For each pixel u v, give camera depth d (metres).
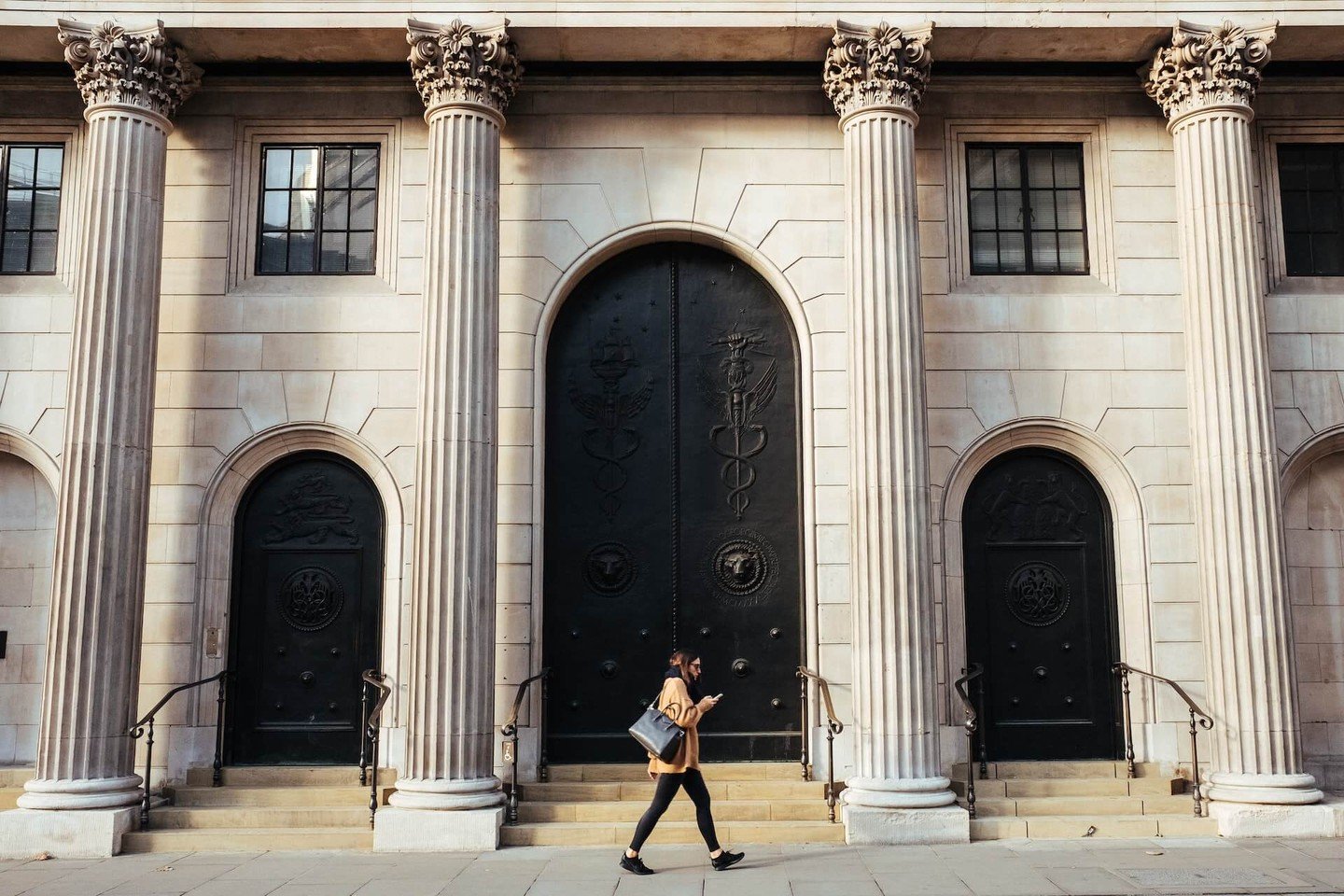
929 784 10.73
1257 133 13.30
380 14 11.81
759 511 12.78
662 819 11.09
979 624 12.55
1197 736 12.09
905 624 11.01
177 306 12.63
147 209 11.78
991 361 12.72
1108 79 13.05
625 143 12.95
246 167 13.07
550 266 12.73
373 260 12.98
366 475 12.70
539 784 11.68
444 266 11.58
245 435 12.44
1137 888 8.72
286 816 11.11
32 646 12.48
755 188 12.91
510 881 9.15
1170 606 12.30
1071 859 9.82
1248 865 9.49
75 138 13.07
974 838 10.78
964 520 12.73
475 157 11.79
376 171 13.16
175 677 12.01
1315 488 12.88
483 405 11.44
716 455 12.89
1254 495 11.47
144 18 11.78
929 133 13.12
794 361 12.99
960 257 13.04
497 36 11.78
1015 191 13.32
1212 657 11.51
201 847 10.67
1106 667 12.53
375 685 11.66
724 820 11.10
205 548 12.27
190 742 11.95
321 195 13.09
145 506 11.52
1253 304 11.80
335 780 11.97
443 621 10.95
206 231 12.79
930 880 9.02
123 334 11.45
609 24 11.82
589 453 12.87
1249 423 11.59
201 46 12.06
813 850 10.27
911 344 11.55
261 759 12.21
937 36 12.10
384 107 13.05
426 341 11.54
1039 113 13.19
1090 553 12.72
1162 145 13.15
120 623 11.12
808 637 12.25
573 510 12.76
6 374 12.49
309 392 12.53
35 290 12.73
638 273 13.20
